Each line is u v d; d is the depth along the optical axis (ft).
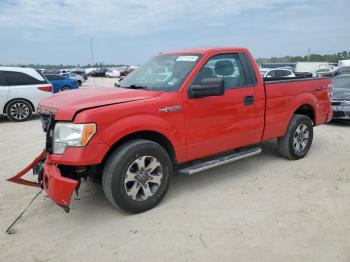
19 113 34.76
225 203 13.55
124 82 16.44
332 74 53.11
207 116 14.24
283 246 10.42
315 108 19.70
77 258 10.11
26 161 19.76
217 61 14.94
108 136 11.53
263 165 18.30
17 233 11.55
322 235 11.00
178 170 13.89
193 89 13.41
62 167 11.95
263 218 12.23
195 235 11.18
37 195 14.47
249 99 15.79
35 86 35.29
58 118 11.55
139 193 12.83
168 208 13.16
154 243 10.78
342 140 24.26
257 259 9.80
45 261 10.00
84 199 14.19
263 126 16.75
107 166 11.99
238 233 11.24
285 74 63.46
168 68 15.05
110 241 10.98
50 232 11.62
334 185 15.28
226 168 17.90
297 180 15.97
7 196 14.58
